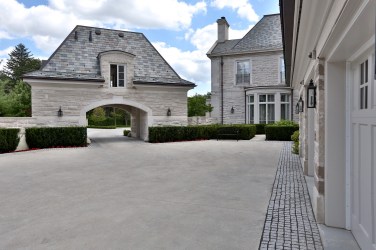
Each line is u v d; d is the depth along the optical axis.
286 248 3.19
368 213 2.89
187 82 18.38
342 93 3.53
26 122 14.19
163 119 17.72
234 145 14.55
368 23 2.25
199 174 7.41
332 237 3.34
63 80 14.73
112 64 16.47
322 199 3.80
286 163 8.92
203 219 4.11
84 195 5.46
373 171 2.75
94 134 24.20
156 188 5.96
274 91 19.89
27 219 4.20
